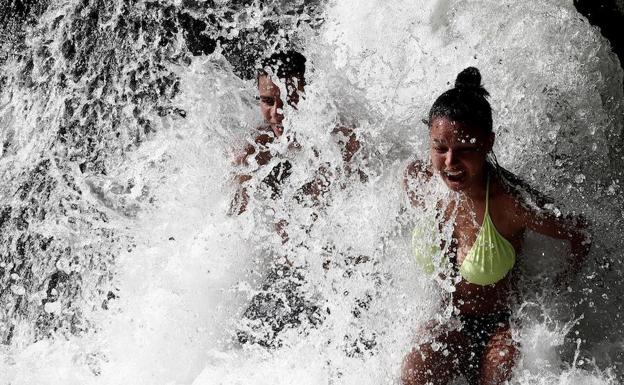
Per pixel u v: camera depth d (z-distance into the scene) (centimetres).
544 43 750
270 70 629
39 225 778
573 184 666
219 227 682
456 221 555
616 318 602
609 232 614
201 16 871
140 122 860
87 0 884
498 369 544
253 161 671
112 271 715
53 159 841
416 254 575
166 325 664
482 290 558
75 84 880
